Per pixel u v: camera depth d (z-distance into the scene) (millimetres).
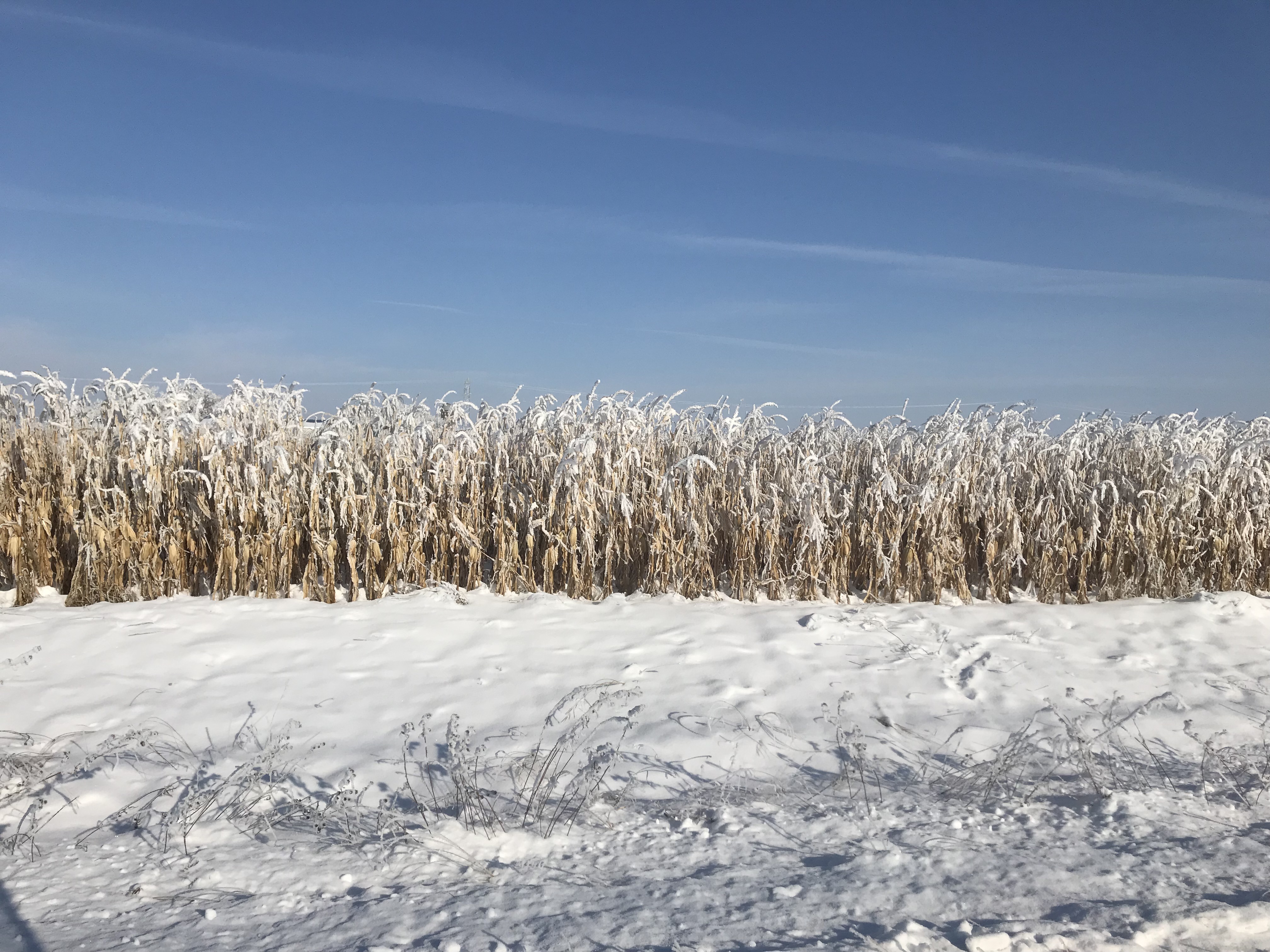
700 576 9289
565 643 7645
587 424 10031
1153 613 8828
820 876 3814
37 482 9086
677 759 5531
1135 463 10445
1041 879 3717
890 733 5996
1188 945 3178
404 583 9180
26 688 6383
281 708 6215
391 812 4508
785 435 10328
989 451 10234
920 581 9414
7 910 3525
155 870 3969
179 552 8836
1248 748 5691
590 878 3871
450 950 3119
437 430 10016
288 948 3176
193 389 10469
